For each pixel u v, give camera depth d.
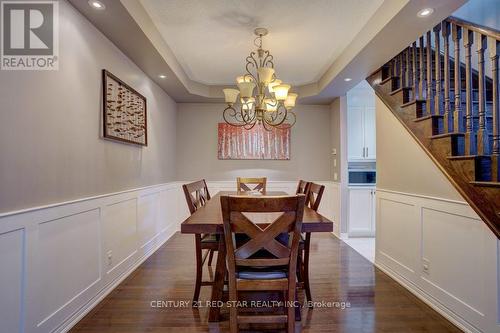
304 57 3.27
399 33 2.26
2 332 1.38
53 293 1.72
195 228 1.68
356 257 3.34
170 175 4.44
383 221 2.95
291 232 1.62
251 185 4.82
